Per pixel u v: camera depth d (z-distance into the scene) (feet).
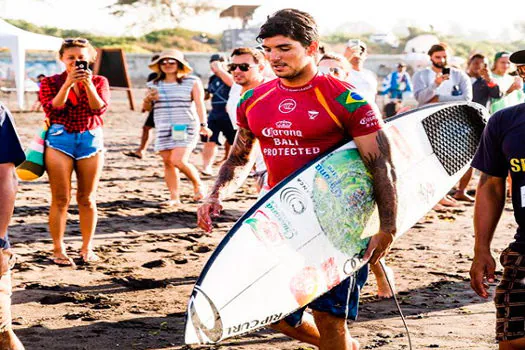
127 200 35.37
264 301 12.44
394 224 12.61
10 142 11.94
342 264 12.71
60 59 22.04
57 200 22.90
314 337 13.74
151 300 19.72
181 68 33.06
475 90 36.55
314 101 12.57
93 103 22.00
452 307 19.38
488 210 12.44
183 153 33.53
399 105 71.10
